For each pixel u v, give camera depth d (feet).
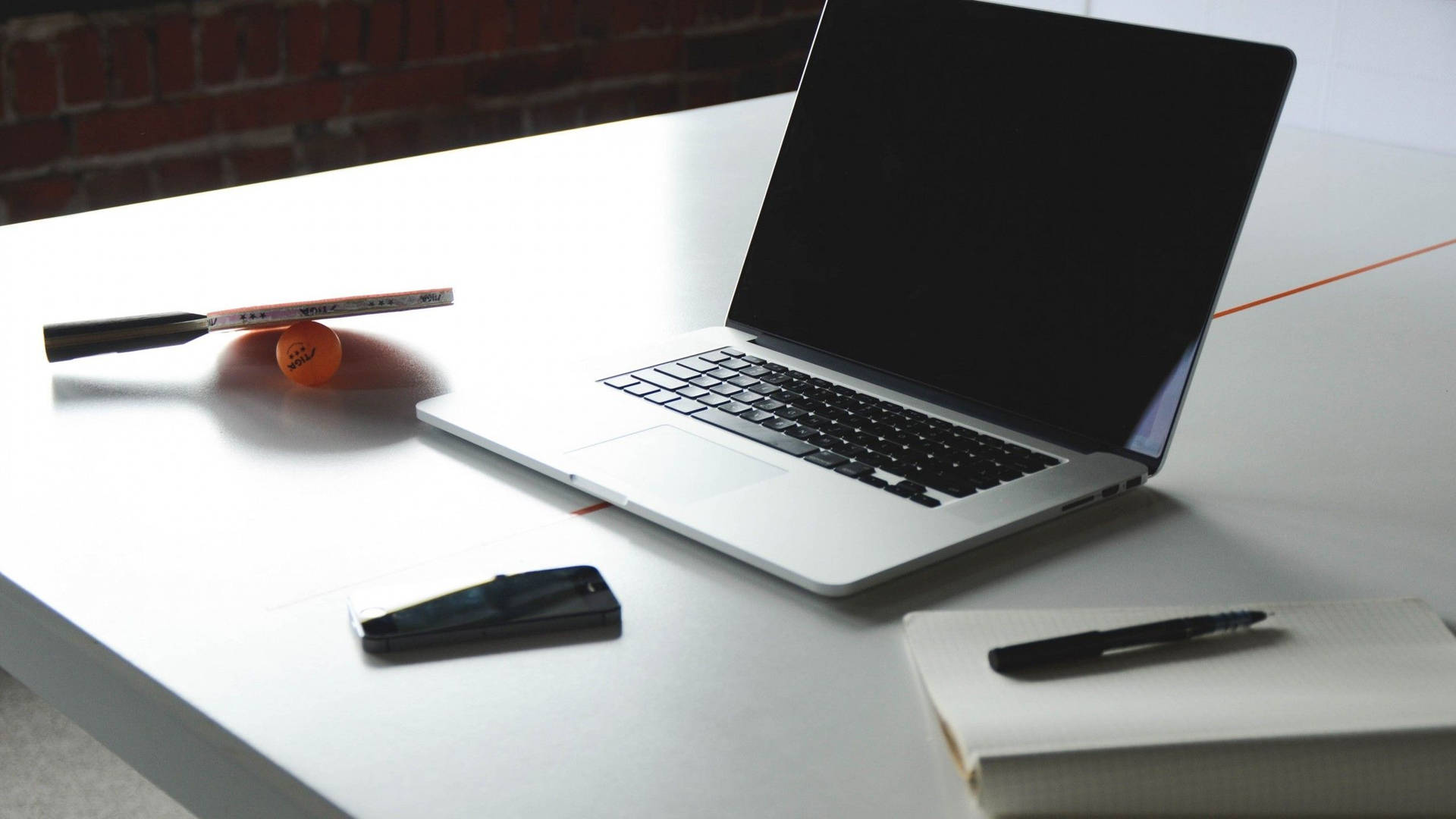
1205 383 3.02
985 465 2.43
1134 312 2.49
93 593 2.06
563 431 2.56
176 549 2.19
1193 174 2.45
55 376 2.95
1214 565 2.19
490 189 4.58
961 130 2.77
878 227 2.88
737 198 4.50
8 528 2.25
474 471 2.50
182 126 7.89
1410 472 2.57
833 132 3.00
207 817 1.82
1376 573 2.17
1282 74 2.36
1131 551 2.23
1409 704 1.65
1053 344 2.58
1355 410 2.87
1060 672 1.79
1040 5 6.92
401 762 1.66
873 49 2.95
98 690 1.96
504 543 2.23
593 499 2.40
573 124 9.47
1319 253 3.98
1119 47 2.57
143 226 4.10
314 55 8.22
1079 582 2.12
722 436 2.53
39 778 5.51
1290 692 1.70
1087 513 2.36
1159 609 1.96
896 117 2.89
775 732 1.72
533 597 2.00
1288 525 2.33
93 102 7.55
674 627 1.98
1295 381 3.03
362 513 2.33
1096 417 2.51
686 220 4.23
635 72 9.61
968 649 1.86
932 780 1.62
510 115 9.16
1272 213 4.39
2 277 3.60
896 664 1.88
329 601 2.04
